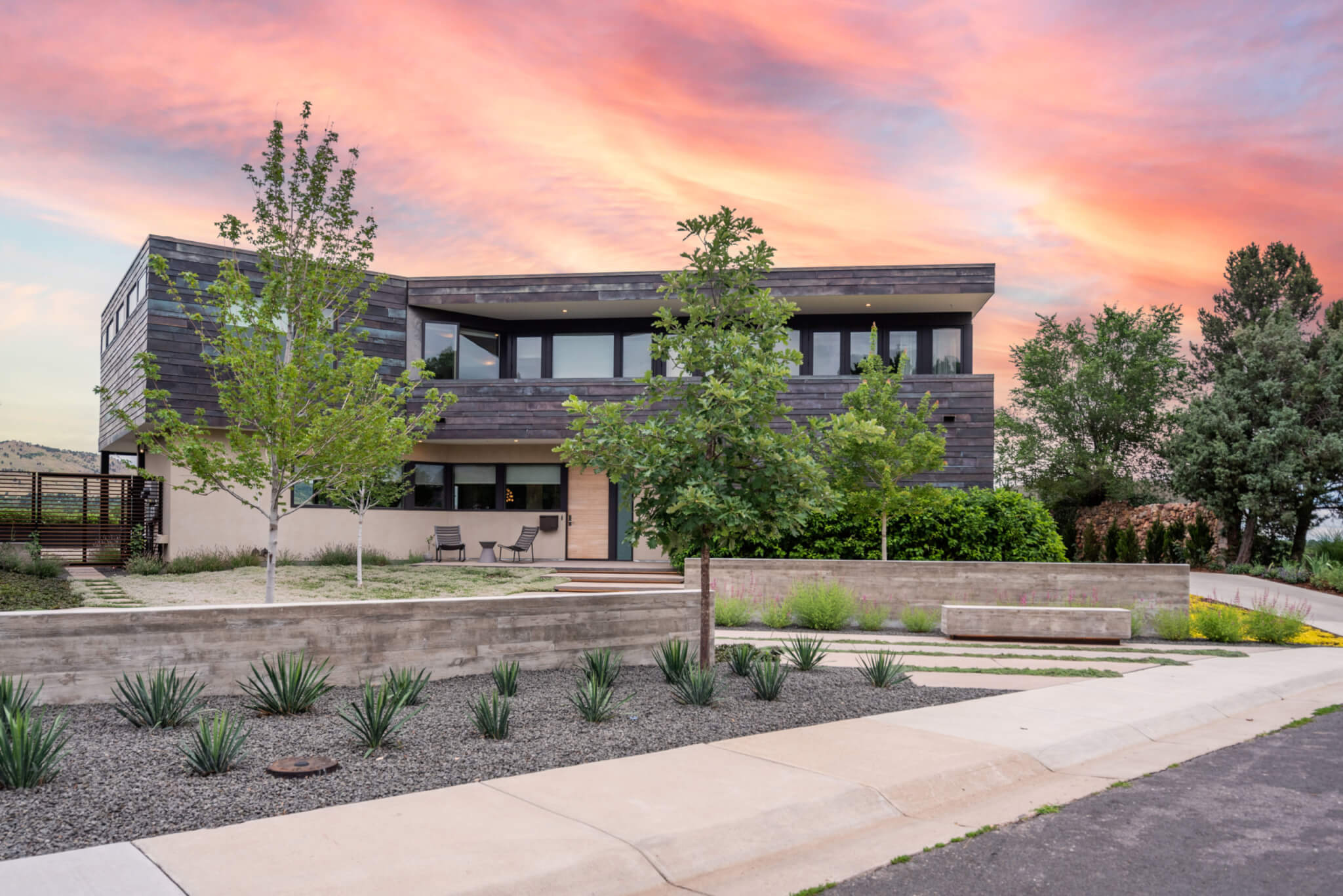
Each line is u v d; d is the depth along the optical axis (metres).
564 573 20.03
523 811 4.82
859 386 18.02
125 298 22.41
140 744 5.98
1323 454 25.11
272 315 12.73
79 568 19.95
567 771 5.65
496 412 22.05
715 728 6.95
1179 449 28.34
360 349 21.78
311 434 11.89
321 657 8.21
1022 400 38.50
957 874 4.29
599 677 8.64
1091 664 11.05
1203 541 27.19
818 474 8.64
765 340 9.16
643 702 7.92
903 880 4.20
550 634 9.62
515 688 8.20
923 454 16.78
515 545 23.19
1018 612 13.34
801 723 7.28
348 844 4.23
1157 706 8.27
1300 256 36.09
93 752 5.73
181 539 19.95
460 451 24.06
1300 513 26.59
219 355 12.99
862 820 5.07
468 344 23.94
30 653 7.05
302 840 4.27
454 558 23.16
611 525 23.61
